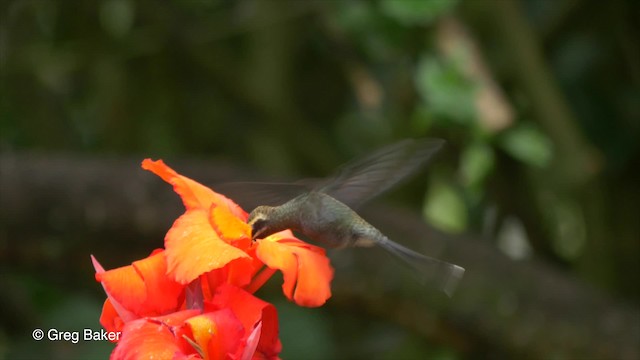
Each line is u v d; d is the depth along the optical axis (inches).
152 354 80.2
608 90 140.4
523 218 143.4
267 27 154.4
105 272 81.8
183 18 153.2
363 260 116.6
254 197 83.8
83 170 121.6
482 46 142.9
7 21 153.6
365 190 84.1
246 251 82.3
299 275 82.1
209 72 154.3
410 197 151.9
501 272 117.3
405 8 124.9
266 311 82.4
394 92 151.9
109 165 124.1
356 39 143.8
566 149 127.9
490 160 127.8
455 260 118.3
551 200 150.5
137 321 80.9
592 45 141.5
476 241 123.0
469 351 118.3
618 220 138.9
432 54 134.7
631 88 139.4
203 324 80.8
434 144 84.2
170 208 119.1
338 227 82.6
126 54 152.0
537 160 127.0
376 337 152.7
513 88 142.7
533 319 114.2
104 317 82.4
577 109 140.7
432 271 81.9
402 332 147.7
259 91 154.4
